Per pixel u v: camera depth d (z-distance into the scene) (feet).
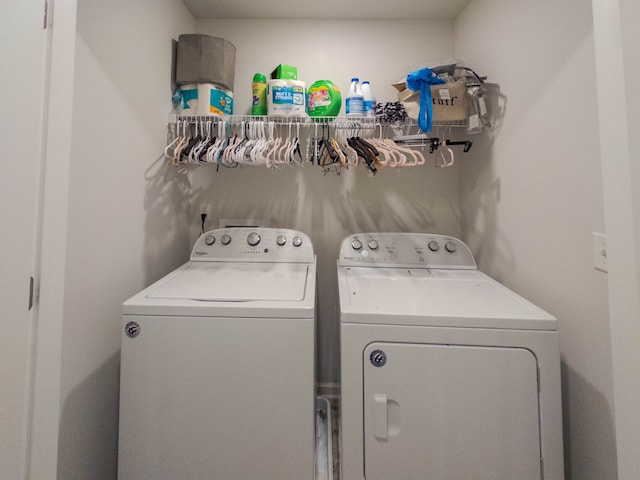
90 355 3.34
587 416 3.05
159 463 3.14
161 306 3.15
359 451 3.04
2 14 1.91
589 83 2.93
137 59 4.13
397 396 3.02
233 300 3.35
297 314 3.14
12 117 1.98
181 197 5.65
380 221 6.10
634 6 1.83
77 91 3.07
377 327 3.05
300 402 3.14
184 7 5.59
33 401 2.19
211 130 5.37
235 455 3.14
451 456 2.97
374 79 6.06
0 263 1.94
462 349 2.97
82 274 3.20
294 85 5.02
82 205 3.18
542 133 3.60
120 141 3.79
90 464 3.38
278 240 5.10
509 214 4.31
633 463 1.91
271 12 5.87
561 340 3.36
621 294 1.96
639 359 1.86
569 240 3.22
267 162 4.63
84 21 3.14
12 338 2.03
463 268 4.89
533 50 3.74
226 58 5.27
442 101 4.68
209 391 3.13
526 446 2.89
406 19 6.06
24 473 2.15
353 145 4.71
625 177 1.90
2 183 1.93
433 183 6.08
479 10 5.08
